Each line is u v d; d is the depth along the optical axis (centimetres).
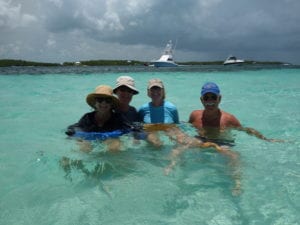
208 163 193
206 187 160
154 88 254
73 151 214
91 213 134
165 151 212
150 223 127
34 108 413
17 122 323
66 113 379
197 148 217
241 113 394
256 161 198
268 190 157
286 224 126
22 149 221
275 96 574
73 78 976
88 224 126
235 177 173
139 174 176
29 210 136
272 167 188
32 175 174
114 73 1305
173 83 815
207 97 243
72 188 158
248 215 133
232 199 148
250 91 659
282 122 335
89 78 982
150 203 144
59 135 264
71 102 470
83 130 232
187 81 884
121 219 130
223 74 1278
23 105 438
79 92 597
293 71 1612
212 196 151
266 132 288
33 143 238
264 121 341
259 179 171
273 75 1239
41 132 277
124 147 217
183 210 138
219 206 141
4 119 339
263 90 679
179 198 149
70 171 180
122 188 159
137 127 238
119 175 175
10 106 429
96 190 156
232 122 255
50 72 1366
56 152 212
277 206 141
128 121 243
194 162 195
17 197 148
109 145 215
